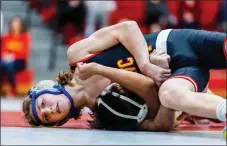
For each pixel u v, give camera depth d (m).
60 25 14.32
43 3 15.59
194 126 5.08
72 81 4.35
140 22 14.37
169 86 3.87
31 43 15.11
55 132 3.92
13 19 12.82
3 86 13.03
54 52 14.40
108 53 4.36
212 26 14.41
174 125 4.51
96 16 14.38
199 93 3.75
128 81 4.12
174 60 4.23
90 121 4.51
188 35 4.28
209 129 4.71
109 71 4.14
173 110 4.14
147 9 13.34
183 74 4.02
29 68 14.47
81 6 14.07
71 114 4.32
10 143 3.13
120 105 4.21
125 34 4.33
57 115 4.22
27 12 15.34
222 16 14.26
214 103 3.62
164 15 13.35
